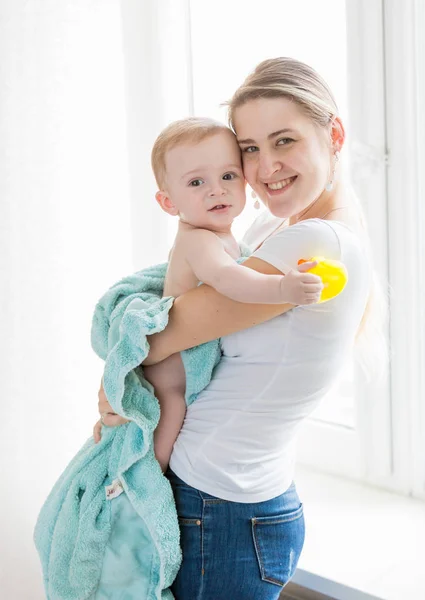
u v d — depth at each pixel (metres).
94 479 1.23
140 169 2.08
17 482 1.83
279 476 1.20
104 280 1.94
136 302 1.21
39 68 1.78
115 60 1.91
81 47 1.85
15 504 1.84
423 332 1.82
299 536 1.24
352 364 1.99
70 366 1.88
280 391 1.14
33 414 1.84
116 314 1.24
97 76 1.88
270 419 1.16
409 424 1.88
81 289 1.89
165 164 1.21
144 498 1.17
